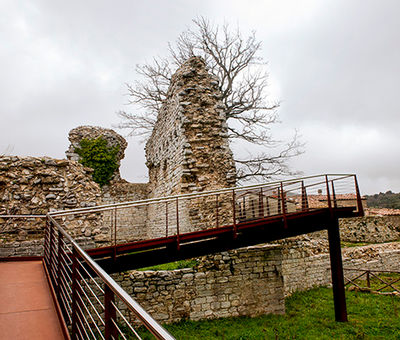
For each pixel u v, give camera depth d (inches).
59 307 149.3
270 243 469.1
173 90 545.3
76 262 132.0
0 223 354.0
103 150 765.9
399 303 432.1
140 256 284.4
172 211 503.8
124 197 747.4
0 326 133.2
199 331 317.4
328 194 345.7
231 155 492.7
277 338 304.3
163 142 601.6
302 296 465.1
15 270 245.9
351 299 454.0
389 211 1241.4
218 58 855.1
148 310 325.1
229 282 367.6
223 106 519.2
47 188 392.8
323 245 608.4
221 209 451.2
